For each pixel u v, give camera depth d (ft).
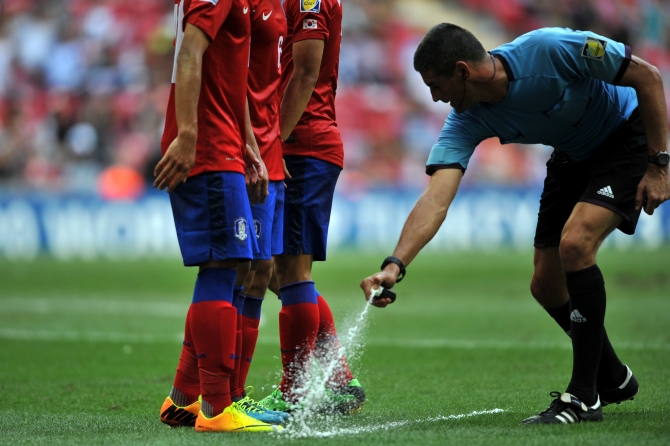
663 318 98.99
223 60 41.37
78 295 143.43
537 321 102.12
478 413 47.06
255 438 38.58
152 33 268.41
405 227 43.06
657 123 42.06
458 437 38.09
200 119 40.75
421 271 177.68
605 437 37.55
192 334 41.45
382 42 286.25
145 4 273.13
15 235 214.90
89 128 250.57
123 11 271.90
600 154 44.52
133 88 258.78
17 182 245.45
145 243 221.66
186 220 41.04
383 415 47.16
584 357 42.88
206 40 39.73
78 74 262.26
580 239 42.60
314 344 51.26
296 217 51.72
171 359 76.13
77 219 216.13
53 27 270.46
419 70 42.52
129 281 165.99
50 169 246.47
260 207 46.26
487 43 306.76
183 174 39.50
